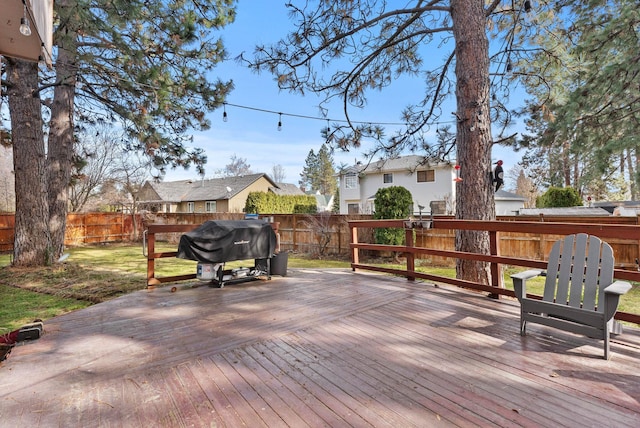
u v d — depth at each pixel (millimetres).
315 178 49469
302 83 5977
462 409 1706
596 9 6348
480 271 4270
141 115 7535
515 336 2645
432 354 2346
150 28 6957
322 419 1642
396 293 4000
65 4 5375
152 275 4461
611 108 6914
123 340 2684
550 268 2652
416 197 19203
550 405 1729
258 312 3383
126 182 16906
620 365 2146
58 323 3104
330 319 3127
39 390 1941
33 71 7348
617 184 17562
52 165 8742
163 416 1686
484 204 4309
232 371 2146
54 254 8109
